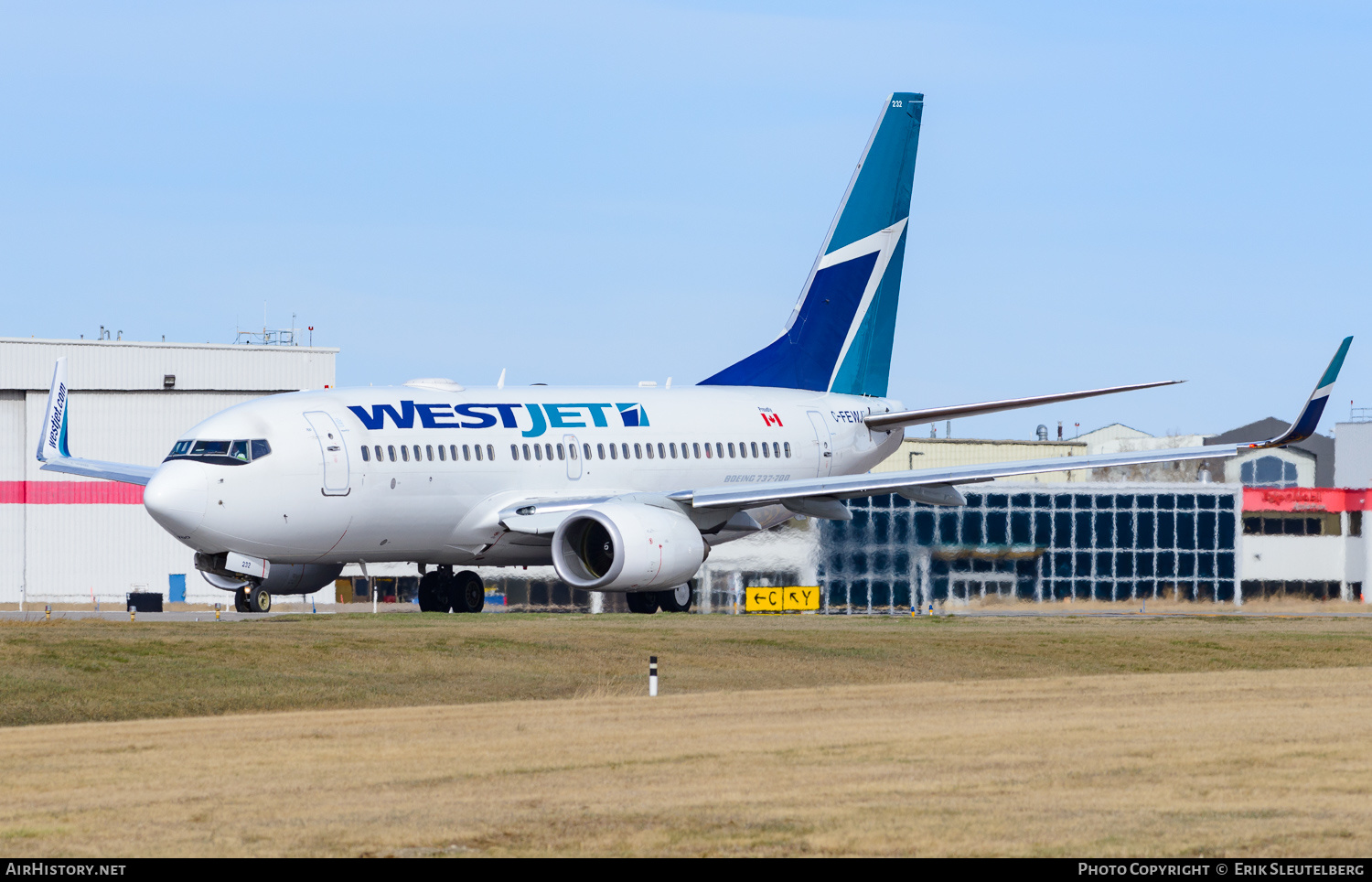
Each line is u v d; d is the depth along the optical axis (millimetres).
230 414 85125
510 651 67062
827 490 94375
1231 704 54250
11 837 31375
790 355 111812
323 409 86812
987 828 31578
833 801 34656
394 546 89500
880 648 71750
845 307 113312
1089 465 92375
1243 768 39031
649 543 88562
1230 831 31219
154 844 30547
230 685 58781
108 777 38938
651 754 41875
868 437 112688
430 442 89375
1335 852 29312
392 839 30906
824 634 76000
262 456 83312
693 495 94812
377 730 47875
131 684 58156
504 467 92375
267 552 84750
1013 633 79062
